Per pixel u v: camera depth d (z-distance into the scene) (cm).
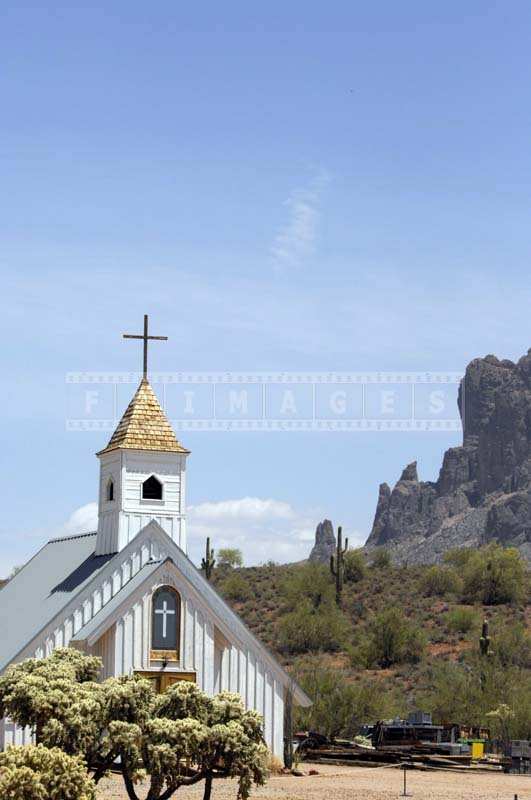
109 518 12938
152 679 11900
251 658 12500
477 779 12388
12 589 14100
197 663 12081
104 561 12694
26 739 11519
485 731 17262
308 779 11594
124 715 7975
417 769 13475
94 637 11769
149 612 11988
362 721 18450
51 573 13588
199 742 7712
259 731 8088
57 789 6988
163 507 12900
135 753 7731
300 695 12700
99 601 12250
